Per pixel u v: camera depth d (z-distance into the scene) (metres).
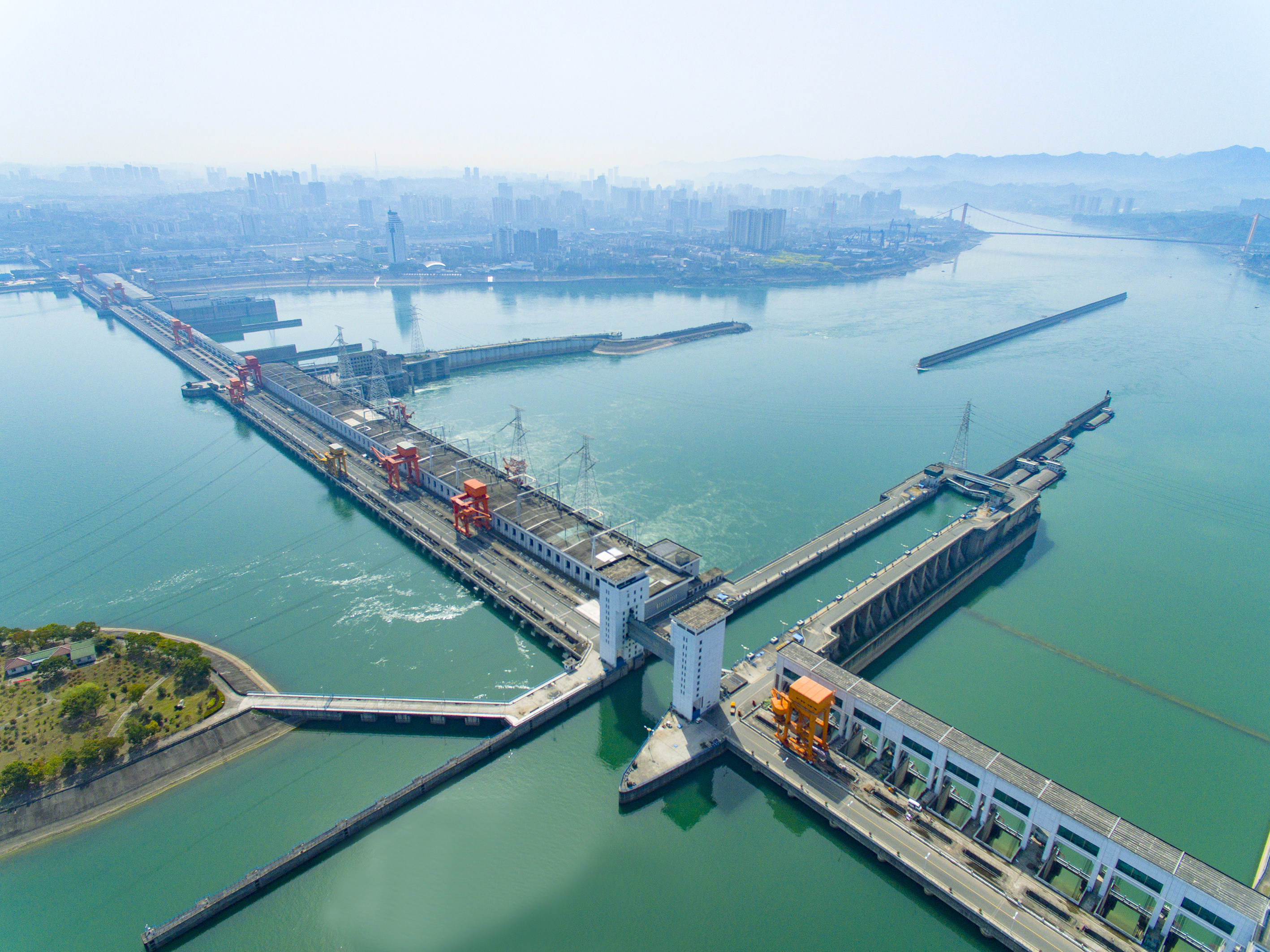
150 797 139.12
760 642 190.00
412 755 151.50
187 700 157.88
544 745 155.25
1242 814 142.00
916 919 120.44
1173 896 106.38
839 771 143.50
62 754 139.75
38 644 171.25
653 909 121.94
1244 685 180.38
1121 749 158.00
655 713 165.12
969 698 173.25
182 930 115.94
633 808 140.50
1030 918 114.50
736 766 150.62
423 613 198.62
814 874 128.12
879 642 187.62
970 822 131.00
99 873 125.69
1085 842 115.12
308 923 118.81
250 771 146.62
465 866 128.75
